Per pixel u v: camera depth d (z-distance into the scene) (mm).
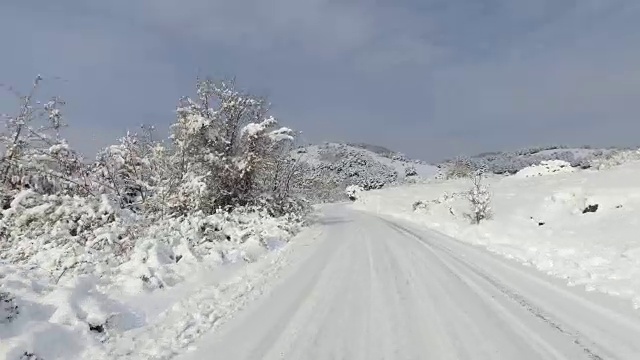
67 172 15102
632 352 5199
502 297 7836
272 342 5723
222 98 21047
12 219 12789
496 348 5406
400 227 21719
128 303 7266
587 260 11109
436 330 6098
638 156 32781
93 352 5414
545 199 20688
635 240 12680
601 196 18109
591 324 6242
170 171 17156
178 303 7551
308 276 9828
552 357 5105
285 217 20438
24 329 5301
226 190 20422
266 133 21000
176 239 11617
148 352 5484
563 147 88500
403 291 8305
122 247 11258
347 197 78875
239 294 8312
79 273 8633
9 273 7406
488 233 17359
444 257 12188
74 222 12891
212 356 5301
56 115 14297
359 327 6266
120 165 16438
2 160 13578
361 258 12023
